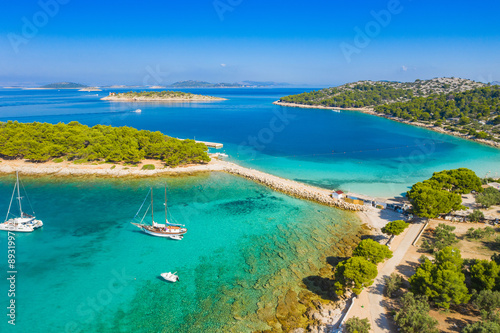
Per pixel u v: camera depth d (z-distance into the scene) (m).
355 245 62.31
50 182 92.44
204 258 57.28
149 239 63.62
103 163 106.25
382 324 39.59
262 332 39.88
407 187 99.06
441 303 40.28
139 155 105.81
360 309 42.50
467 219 71.56
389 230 61.44
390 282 45.78
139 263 55.44
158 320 42.38
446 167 125.31
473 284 44.47
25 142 102.75
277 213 77.31
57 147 103.00
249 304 45.16
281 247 61.25
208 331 40.28
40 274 51.81
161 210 77.31
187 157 111.44
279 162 127.25
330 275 51.97
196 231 67.31
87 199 82.12
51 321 41.97
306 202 85.12
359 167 122.38
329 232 67.88
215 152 141.75
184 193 88.62
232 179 101.88
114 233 65.56
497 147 166.88
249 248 60.81
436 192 70.94
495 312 39.09
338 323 40.16
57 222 69.50
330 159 134.12
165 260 56.47
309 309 43.66
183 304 45.38
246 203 83.19
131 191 88.38
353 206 80.56
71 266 54.16
